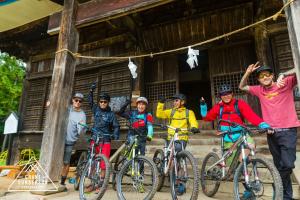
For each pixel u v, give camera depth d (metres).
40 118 8.44
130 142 3.96
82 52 8.16
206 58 9.13
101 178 3.54
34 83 9.05
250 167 2.99
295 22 2.71
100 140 4.02
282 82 2.91
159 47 7.19
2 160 9.72
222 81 6.38
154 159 4.07
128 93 7.03
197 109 11.52
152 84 7.09
